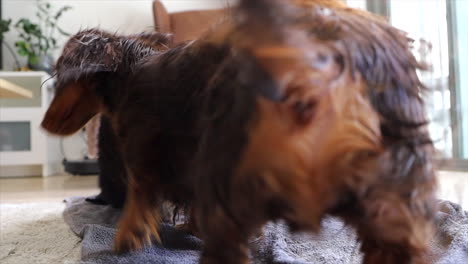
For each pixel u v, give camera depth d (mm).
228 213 469
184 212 843
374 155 447
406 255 507
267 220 489
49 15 3193
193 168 561
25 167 2980
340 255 841
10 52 3164
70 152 3105
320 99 416
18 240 1072
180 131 624
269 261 788
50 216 1351
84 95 867
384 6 2176
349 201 456
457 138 1146
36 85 2936
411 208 482
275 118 410
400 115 482
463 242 772
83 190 2074
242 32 412
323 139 420
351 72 448
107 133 1093
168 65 677
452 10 1880
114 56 805
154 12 2691
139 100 716
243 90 434
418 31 1995
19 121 2836
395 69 494
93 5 3213
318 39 442
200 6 3271
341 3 574
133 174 755
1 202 1733
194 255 827
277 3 405
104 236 944
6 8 3162
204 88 568
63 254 947
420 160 493
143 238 830
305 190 419
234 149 441
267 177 415
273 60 390
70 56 805
